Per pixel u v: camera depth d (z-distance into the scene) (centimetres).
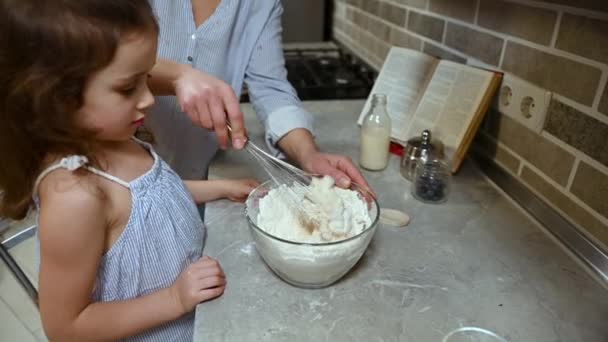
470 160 110
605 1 69
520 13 90
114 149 70
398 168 108
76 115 58
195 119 84
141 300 67
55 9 53
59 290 62
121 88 59
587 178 77
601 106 72
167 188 74
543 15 84
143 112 65
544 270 74
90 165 63
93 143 64
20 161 61
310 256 63
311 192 76
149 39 59
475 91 100
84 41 53
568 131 80
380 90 128
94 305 65
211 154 115
